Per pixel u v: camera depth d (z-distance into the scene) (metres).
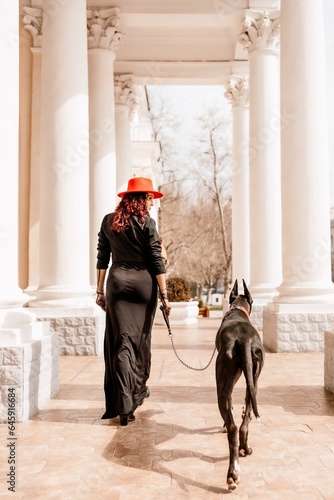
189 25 14.73
